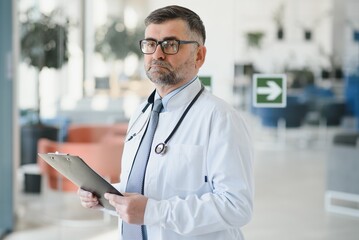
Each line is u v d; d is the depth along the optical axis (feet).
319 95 38.99
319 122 36.47
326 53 43.42
